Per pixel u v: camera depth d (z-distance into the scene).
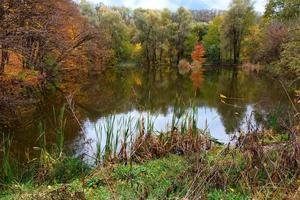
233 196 5.51
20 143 11.72
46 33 20.09
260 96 23.73
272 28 42.38
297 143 6.21
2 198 6.42
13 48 16.30
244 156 6.35
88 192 6.26
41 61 24.69
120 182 6.67
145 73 50.00
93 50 38.97
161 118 15.08
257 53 50.19
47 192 6.10
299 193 5.07
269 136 8.86
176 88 30.41
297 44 24.70
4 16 16.75
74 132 13.35
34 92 22.94
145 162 8.18
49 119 15.88
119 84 33.62
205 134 9.94
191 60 71.38
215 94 25.81
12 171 8.04
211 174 5.82
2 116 14.85
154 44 68.69
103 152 9.44
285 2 33.22
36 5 20.98
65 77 34.41
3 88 16.38
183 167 6.89
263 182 5.86
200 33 81.31
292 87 23.89
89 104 20.92
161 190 5.88
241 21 60.28
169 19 70.81
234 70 54.62
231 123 14.55
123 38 65.19
